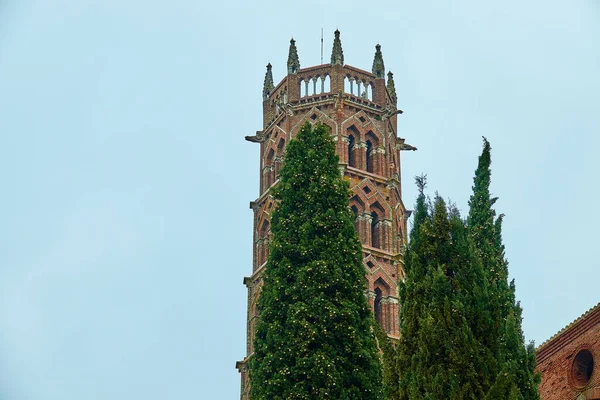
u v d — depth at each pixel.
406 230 129.62
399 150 133.62
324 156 97.75
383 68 134.38
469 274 69.56
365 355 84.50
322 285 88.25
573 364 91.50
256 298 123.19
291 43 134.38
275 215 95.25
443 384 65.12
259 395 84.06
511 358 67.94
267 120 134.50
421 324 67.50
